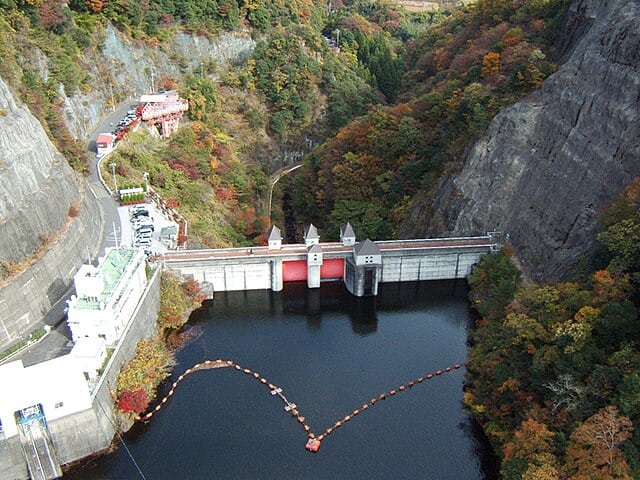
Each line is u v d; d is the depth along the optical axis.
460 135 135.88
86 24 148.88
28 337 80.81
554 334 71.50
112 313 79.81
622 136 94.38
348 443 77.19
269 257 110.44
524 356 75.31
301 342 99.19
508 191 117.94
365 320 106.75
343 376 90.38
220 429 78.75
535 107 118.12
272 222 148.75
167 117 151.25
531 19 151.38
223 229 129.50
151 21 167.00
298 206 157.62
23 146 92.44
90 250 101.38
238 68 187.00
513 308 83.19
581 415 62.19
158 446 75.31
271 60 191.25
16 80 113.56
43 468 68.50
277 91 186.12
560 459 59.94
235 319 105.56
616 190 91.88
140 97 159.75
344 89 197.50
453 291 117.75
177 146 144.62
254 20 194.25
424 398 86.00
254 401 84.38
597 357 65.81
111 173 123.88
